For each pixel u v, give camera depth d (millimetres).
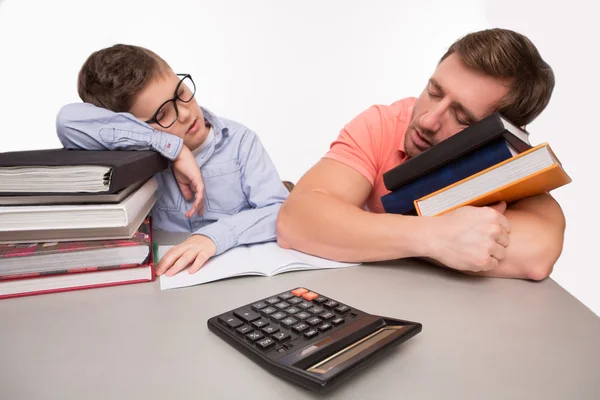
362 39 2346
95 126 913
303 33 2314
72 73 2195
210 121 1211
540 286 711
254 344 490
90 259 669
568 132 1751
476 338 538
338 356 472
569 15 1704
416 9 2293
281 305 571
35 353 493
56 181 635
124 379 445
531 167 687
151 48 2230
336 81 2395
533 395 428
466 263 700
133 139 917
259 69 2340
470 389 436
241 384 441
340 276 744
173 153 957
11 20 2084
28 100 2182
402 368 472
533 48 829
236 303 633
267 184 1212
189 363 476
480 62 778
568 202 1794
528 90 803
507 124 743
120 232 696
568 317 600
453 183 772
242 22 2262
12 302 631
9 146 2213
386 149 1033
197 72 2293
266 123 2426
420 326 510
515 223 765
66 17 2131
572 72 1727
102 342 519
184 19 2217
